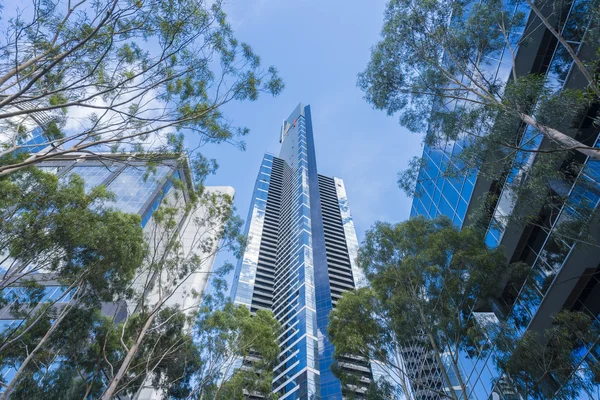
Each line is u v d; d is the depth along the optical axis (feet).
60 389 59.93
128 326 72.64
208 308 84.07
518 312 72.54
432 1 64.85
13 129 47.24
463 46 65.67
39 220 59.93
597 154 38.37
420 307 57.93
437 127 63.62
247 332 84.02
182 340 76.48
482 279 56.65
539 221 70.03
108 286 71.10
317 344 213.25
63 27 35.63
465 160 54.65
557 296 63.31
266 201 417.28
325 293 244.01
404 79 69.00
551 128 44.47
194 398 72.38
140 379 73.87
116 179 160.04
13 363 66.08
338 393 177.47
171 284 70.18
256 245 344.49
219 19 44.37
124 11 36.58
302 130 543.80
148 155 46.39
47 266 64.85
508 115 47.21
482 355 77.10
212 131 47.52
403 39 68.08
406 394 54.95
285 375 211.41
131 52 41.42
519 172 60.54
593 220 52.80
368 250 71.56
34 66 36.11
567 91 43.75
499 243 77.10
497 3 65.31
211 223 79.00
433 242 63.16
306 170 433.89
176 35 41.88
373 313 65.46
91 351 68.80
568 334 53.21
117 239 66.80
